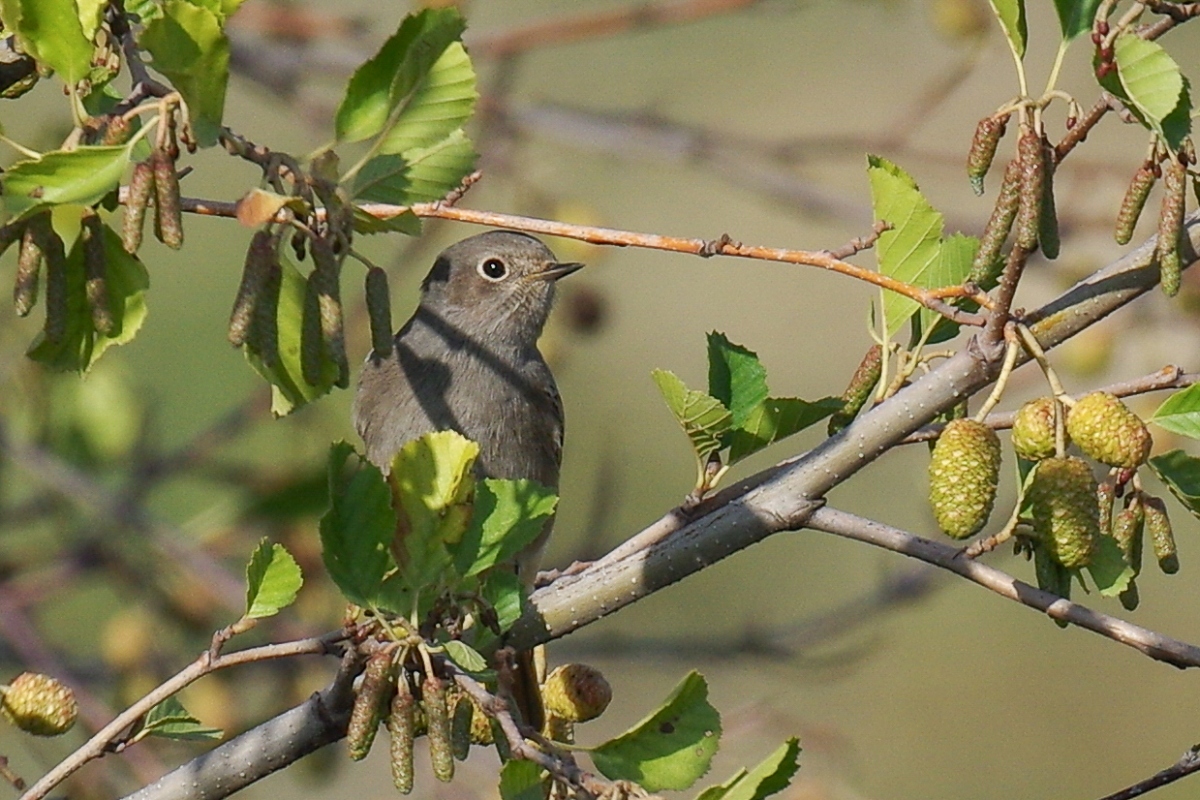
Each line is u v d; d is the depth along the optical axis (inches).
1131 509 263.3
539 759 223.0
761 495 290.0
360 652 250.1
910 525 719.1
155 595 482.0
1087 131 243.4
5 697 258.8
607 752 234.7
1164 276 241.6
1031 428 245.8
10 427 485.7
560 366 542.0
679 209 769.6
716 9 507.2
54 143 451.8
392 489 251.1
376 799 515.5
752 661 521.3
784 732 487.8
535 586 317.1
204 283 673.0
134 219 225.0
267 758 281.6
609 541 611.5
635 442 744.3
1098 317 277.9
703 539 291.6
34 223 236.1
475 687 234.5
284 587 255.4
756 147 538.6
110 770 453.7
